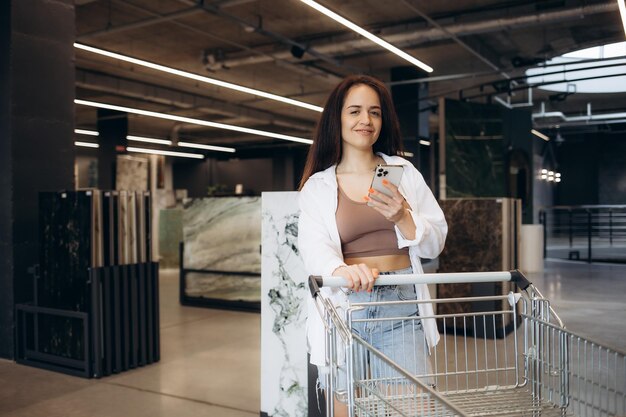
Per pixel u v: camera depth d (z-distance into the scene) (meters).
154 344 4.58
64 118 5.03
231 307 7.16
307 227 1.80
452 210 5.76
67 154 5.05
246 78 13.54
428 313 1.77
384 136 1.92
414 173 1.86
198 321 6.36
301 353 3.00
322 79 13.42
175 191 16.41
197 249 7.43
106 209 4.25
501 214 5.56
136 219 4.46
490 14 8.84
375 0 8.67
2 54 4.70
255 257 7.06
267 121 18.27
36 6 4.83
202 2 7.71
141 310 4.46
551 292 7.75
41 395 3.73
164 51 11.36
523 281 1.74
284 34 10.21
